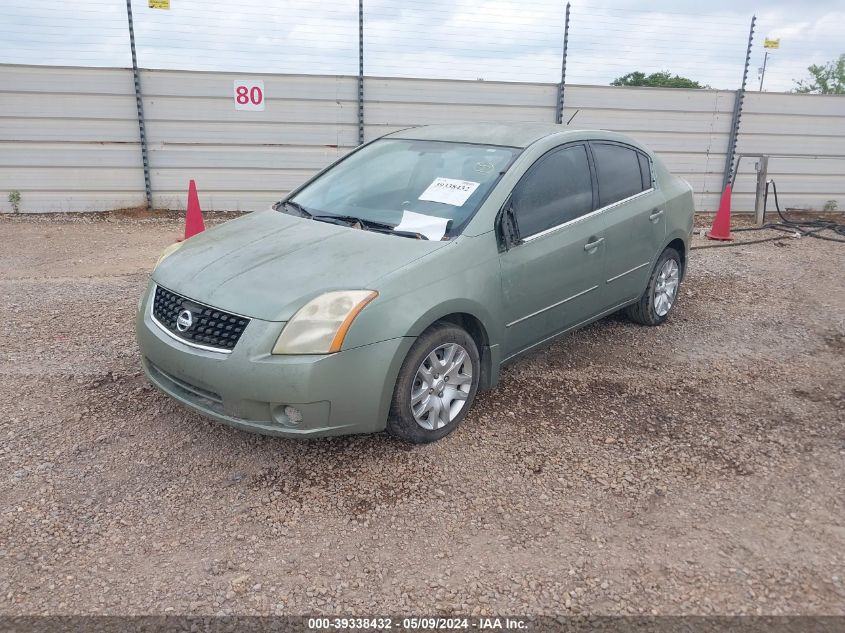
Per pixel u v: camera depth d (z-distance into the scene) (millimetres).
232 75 10492
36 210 10492
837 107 12188
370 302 3285
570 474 3543
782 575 2867
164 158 10688
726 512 3277
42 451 3602
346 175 4707
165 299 3633
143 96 10328
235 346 3215
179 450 3652
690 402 4422
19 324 5402
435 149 4605
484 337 3910
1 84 9836
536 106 11469
